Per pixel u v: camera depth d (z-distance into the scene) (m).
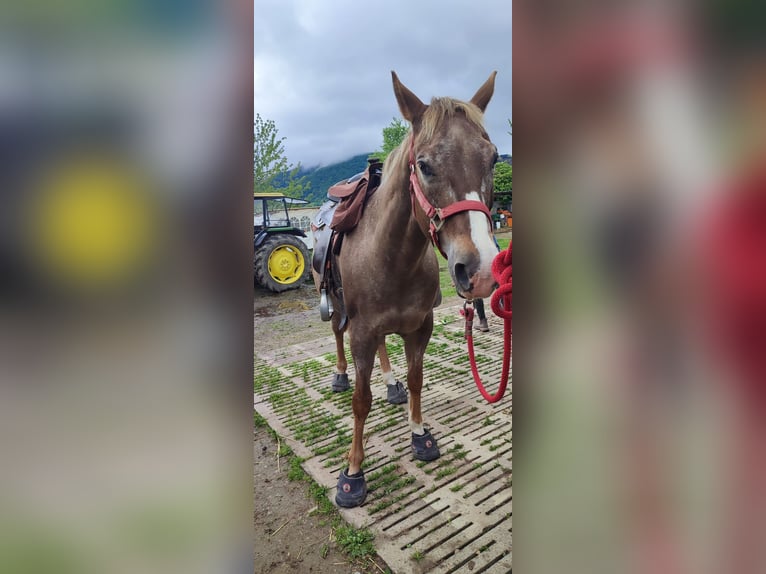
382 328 1.91
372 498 1.98
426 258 1.88
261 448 2.48
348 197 2.10
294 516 1.92
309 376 3.53
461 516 1.82
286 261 6.92
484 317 4.37
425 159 1.37
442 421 2.62
